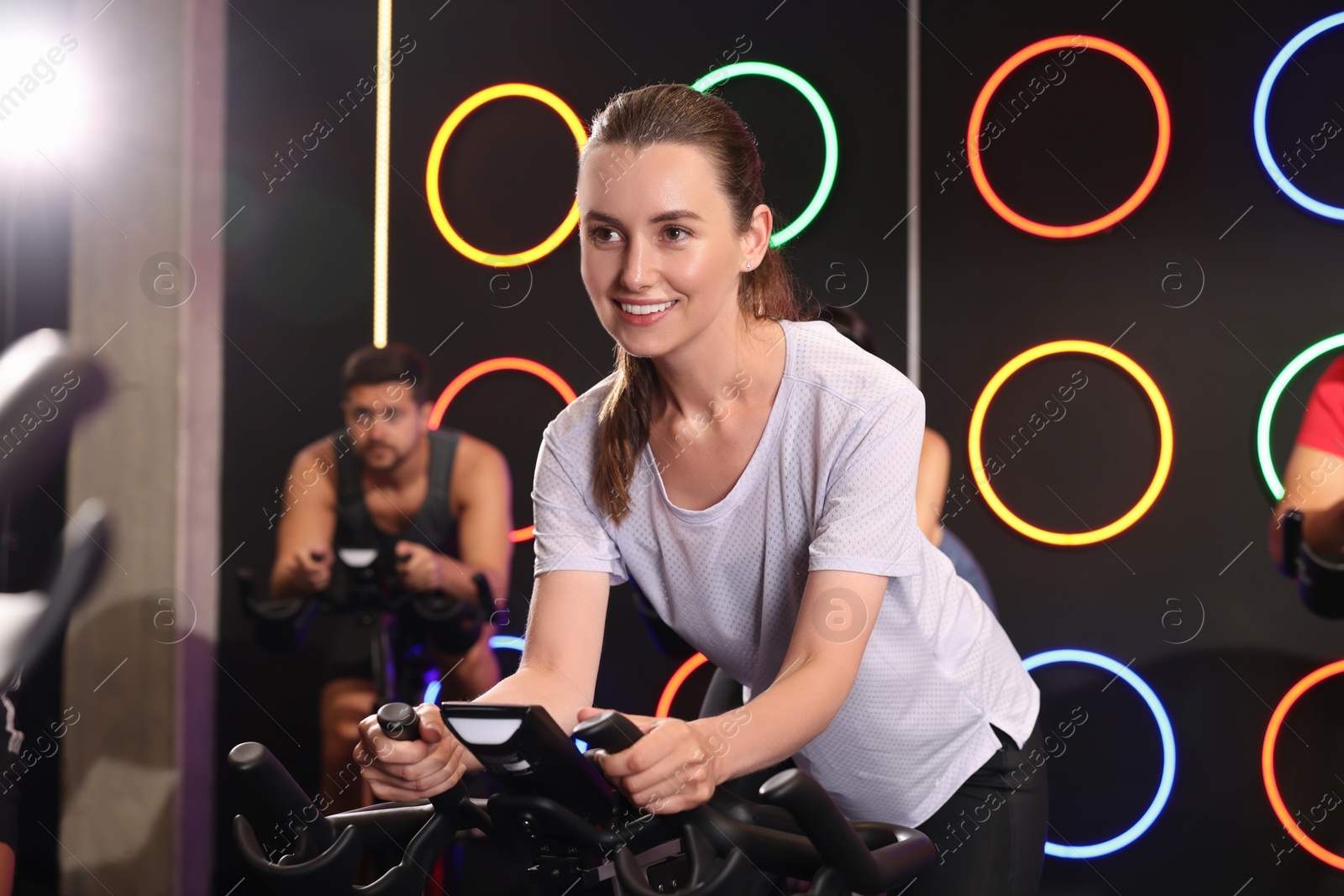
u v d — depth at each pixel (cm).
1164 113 289
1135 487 292
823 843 91
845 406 116
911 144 302
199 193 310
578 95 310
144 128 305
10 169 298
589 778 97
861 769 136
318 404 313
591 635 128
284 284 315
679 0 308
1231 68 290
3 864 159
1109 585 295
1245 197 290
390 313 313
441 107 312
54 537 297
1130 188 293
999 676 139
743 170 112
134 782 300
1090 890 289
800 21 306
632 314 108
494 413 310
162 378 304
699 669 305
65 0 300
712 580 129
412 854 106
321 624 309
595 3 310
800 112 303
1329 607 239
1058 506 296
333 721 300
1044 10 298
